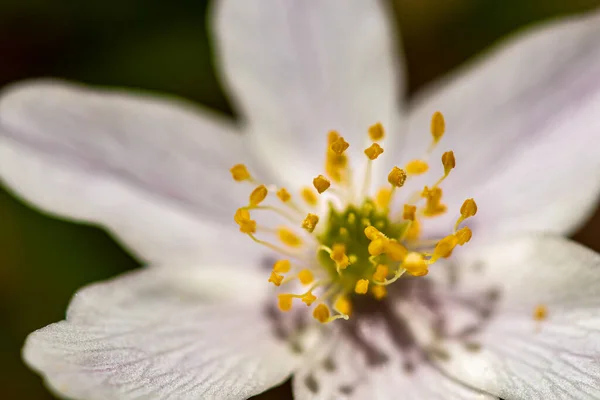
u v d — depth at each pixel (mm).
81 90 98
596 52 98
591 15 98
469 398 92
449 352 94
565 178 96
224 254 98
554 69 98
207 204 99
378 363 94
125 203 97
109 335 91
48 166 96
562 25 99
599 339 91
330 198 100
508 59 99
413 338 95
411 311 96
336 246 94
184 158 99
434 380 93
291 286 98
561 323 93
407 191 100
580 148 96
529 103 99
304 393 93
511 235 96
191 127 100
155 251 97
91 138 97
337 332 96
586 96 97
